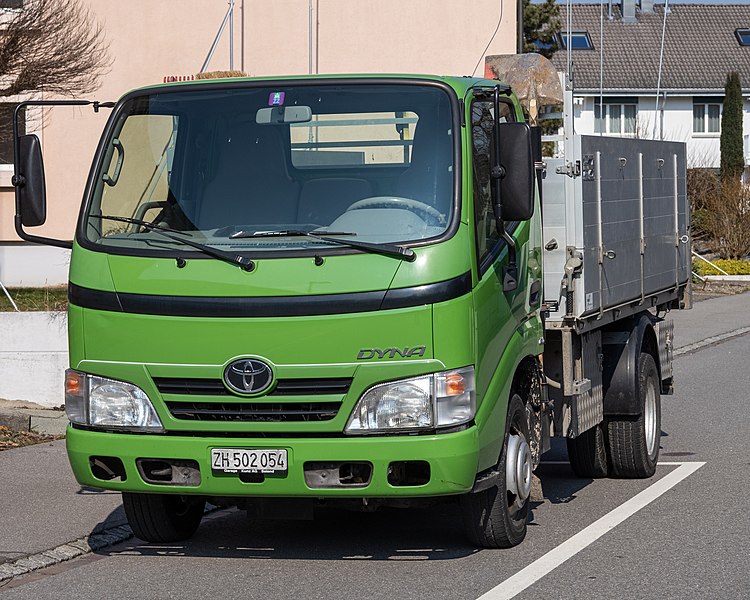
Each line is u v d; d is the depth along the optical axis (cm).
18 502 1770
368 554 1479
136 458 1339
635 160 1920
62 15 3197
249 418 1313
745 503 1739
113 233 1376
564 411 1669
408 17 4303
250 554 1496
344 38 4319
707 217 7625
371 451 1284
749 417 2605
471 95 1401
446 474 1290
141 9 4262
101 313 1345
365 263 1288
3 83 3166
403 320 1280
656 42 12000
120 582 1366
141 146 1414
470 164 1349
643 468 1928
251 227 1353
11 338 2450
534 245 1562
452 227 1310
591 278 1675
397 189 1342
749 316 5212
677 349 4066
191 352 1313
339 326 1283
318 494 1306
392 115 1370
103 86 4228
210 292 1306
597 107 11750
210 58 4291
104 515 1692
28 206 1380
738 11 12375
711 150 11838
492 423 1357
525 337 1491
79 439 1362
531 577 1341
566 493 1853
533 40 9019
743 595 1258
